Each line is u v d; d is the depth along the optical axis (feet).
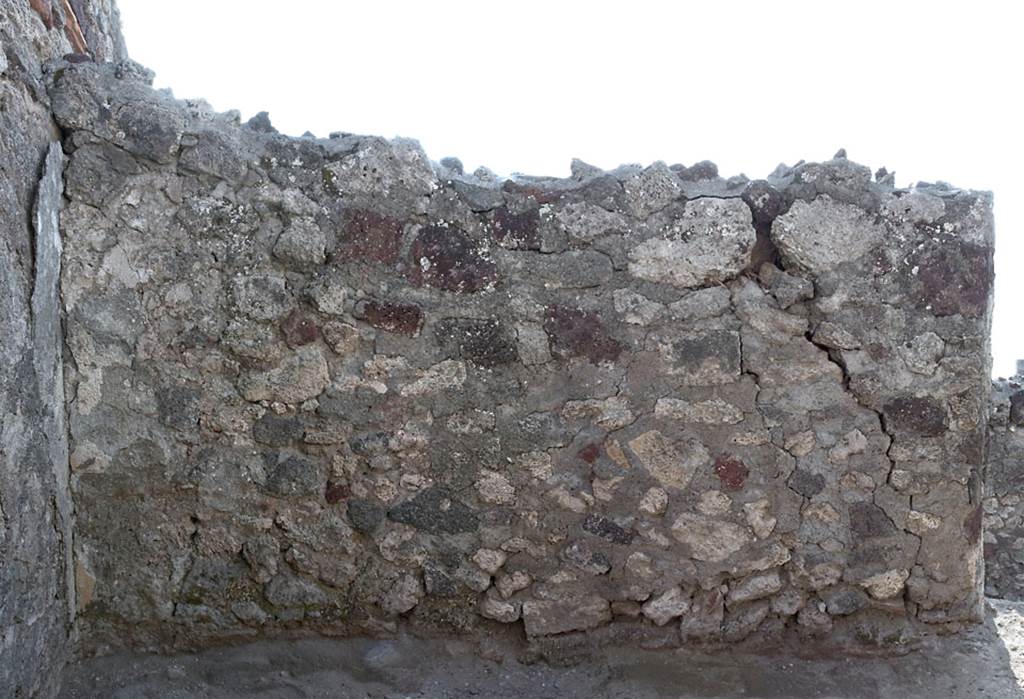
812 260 8.16
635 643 8.52
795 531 8.39
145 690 7.74
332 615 8.34
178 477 8.02
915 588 8.47
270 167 7.97
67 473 7.79
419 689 8.04
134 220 7.83
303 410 8.09
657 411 8.29
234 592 8.21
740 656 8.50
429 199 8.11
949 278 8.24
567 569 8.39
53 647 7.40
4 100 6.61
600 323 8.23
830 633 8.52
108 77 7.80
